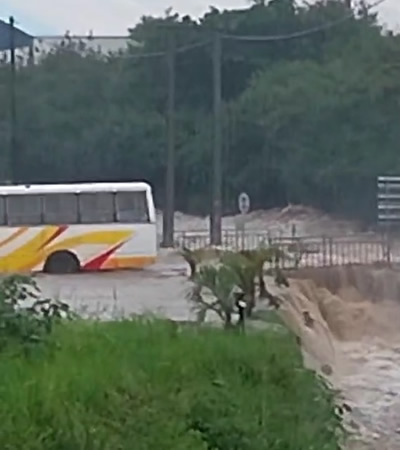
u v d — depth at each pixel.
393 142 139.12
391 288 93.06
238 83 157.50
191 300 53.38
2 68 156.75
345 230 137.25
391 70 142.25
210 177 151.62
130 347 33.75
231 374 32.81
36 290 46.25
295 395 33.09
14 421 22.08
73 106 153.25
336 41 159.88
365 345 80.56
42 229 86.88
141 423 23.52
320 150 143.50
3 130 151.00
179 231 136.25
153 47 158.88
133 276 83.88
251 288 45.41
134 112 153.75
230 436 26.45
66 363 29.58
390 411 49.66
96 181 151.88
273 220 144.25
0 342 31.48
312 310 77.69
